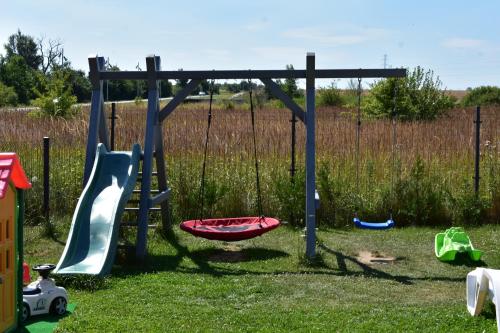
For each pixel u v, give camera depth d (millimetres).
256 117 26125
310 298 7574
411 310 6949
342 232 12352
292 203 12883
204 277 8648
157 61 10906
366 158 14469
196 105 44812
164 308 6980
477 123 13227
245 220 11531
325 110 40781
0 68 72062
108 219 9281
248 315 6707
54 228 11648
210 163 13820
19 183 6137
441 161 14523
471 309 6844
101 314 6715
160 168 11312
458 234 10164
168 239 11523
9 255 6020
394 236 11914
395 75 9891
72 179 13195
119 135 16109
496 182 13086
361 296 7723
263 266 9492
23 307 6410
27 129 16797
